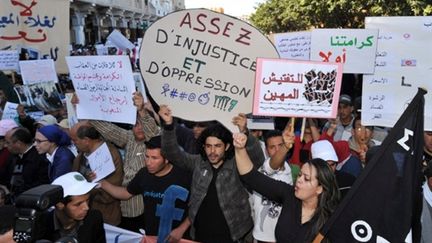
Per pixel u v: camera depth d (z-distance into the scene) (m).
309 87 3.42
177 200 3.80
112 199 4.30
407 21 4.67
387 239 2.56
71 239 2.19
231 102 3.89
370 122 4.83
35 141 4.86
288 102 3.44
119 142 4.65
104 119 4.59
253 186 3.11
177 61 3.94
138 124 4.47
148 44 3.95
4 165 5.21
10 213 2.30
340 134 5.61
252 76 3.87
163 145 3.74
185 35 3.92
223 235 3.56
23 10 7.15
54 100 7.15
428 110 4.59
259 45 3.85
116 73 4.48
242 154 3.12
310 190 2.79
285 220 2.91
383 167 2.62
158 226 3.84
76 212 2.92
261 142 4.68
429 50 4.60
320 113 3.45
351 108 5.57
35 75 7.09
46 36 7.21
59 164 4.57
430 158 4.57
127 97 4.45
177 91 3.95
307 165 2.83
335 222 2.65
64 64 7.29
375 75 4.81
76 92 4.73
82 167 4.52
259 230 3.67
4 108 6.84
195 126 4.87
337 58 4.91
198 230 3.63
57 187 2.04
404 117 2.64
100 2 34.47
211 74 3.91
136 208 4.43
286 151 3.48
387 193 2.59
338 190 2.81
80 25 31.95
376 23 4.80
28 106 7.15
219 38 3.89
